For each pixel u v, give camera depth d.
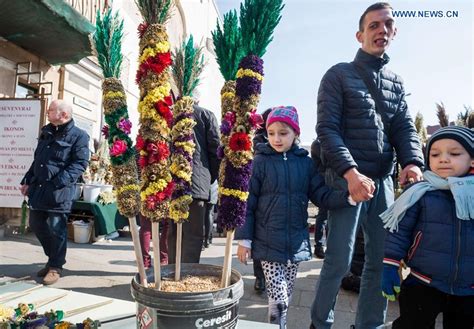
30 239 4.93
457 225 1.66
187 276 1.43
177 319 1.09
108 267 4.03
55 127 3.42
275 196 2.22
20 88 5.61
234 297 1.18
